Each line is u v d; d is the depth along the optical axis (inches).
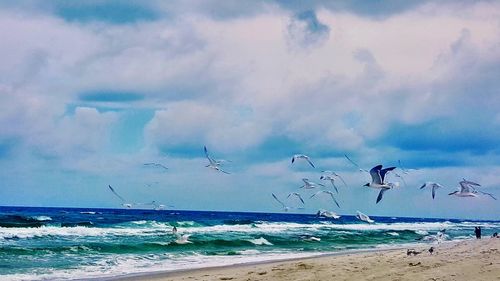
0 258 965.2
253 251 1264.8
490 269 560.7
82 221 2219.5
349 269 630.5
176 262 978.7
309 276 591.2
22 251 1056.8
